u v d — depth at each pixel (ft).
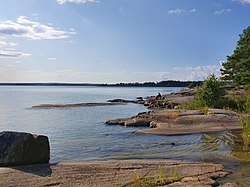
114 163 36.94
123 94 361.51
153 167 35.32
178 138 55.42
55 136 64.85
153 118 77.82
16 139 36.96
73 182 30.04
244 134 50.65
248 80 125.29
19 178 30.81
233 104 92.73
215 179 31.17
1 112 131.03
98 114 119.34
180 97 164.86
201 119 69.56
